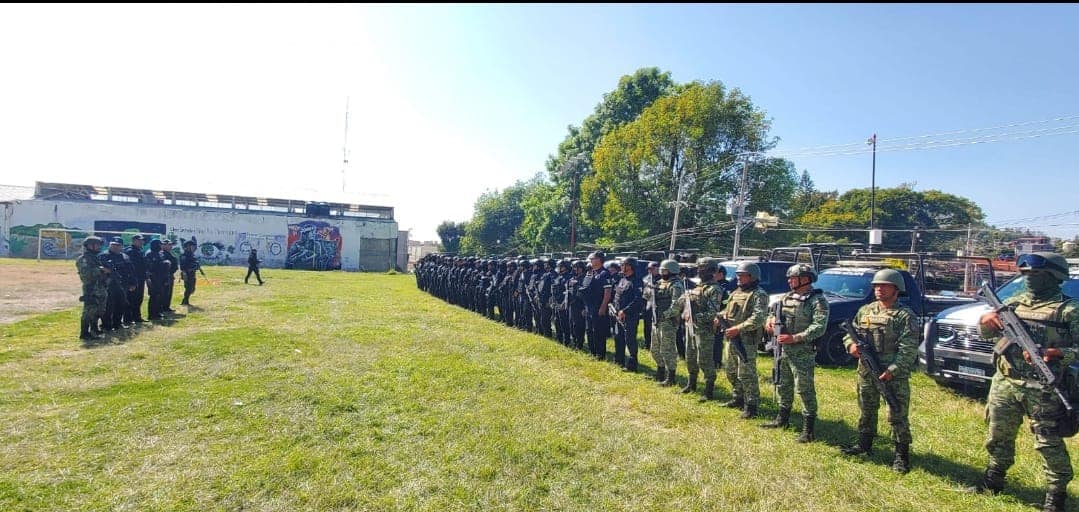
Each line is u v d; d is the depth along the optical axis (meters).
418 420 5.75
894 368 4.73
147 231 41.22
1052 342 4.07
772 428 5.86
